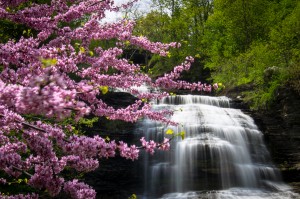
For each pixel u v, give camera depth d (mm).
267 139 13320
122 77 4004
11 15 3521
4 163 2578
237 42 24453
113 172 11367
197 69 25703
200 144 11797
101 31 3920
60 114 1482
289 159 12672
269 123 13859
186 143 12008
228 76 19875
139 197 11570
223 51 23922
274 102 14031
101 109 4172
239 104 15875
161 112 4828
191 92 21797
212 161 11711
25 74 2936
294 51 15125
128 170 11672
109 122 12156
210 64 22578
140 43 4277
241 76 18594
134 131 12484
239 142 12711
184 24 30156
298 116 13016
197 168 11688
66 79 3125
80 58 3656
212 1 32531
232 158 12016
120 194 11422
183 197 10875
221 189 11602
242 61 19328
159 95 4746
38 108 1408
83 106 1527
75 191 2582
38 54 3031
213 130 12680
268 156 12922
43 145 2602
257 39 22625
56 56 3123
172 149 12188
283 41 16266
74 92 1465
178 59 29219
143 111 4547
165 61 29141
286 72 14133
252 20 23672
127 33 4062
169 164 12023
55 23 3709
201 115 13867
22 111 1536
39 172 2535
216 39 26734
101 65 3738
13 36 8977
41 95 1376
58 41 3674
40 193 6355
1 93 1613
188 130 12648
